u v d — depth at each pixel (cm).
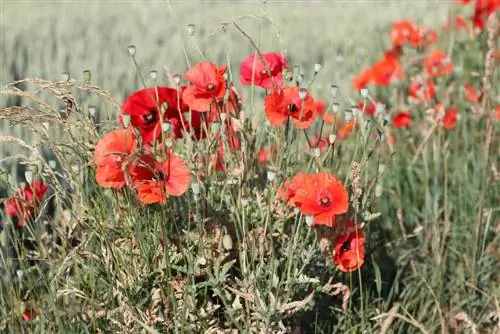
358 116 352
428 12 1192
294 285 322
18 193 324
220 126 329
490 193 472
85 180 325
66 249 335
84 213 325
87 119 319
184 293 305
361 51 821
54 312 310
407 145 579
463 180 487
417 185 512
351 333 341
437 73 593
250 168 342
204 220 319
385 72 612
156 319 308
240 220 324
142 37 1190
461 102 574
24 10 1642
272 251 305
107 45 1115
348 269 326
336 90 332
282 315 315
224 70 330
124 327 305
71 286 318
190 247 319
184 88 343
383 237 445
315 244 315
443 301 406
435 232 423
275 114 319
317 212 297
